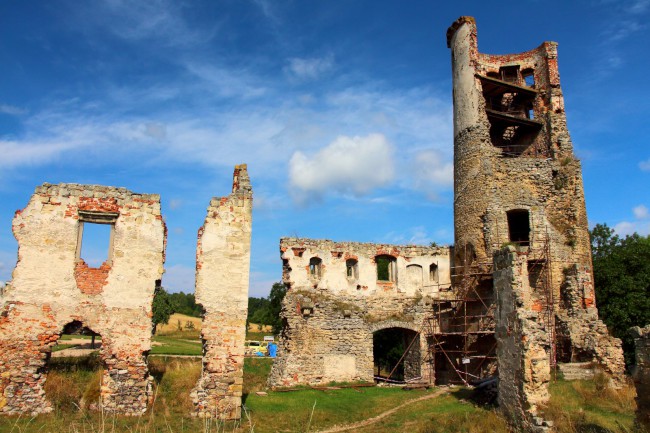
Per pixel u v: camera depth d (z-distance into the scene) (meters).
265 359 31.55
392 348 41.28
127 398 15.88
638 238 38.88
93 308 16.22
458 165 29.44
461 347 26.67
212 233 17.91
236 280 17.77
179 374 18.84
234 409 16.75
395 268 28.42
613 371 21.19
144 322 16.52
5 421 14.20
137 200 17.33
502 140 32.28
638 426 12.67
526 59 30.97
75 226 16.58
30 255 16.03
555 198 27.48
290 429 16.59
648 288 30.98
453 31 31.48
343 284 26.89
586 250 26.42
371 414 19.23
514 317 16.94
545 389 15.81
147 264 16.95
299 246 26.39
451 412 17.81
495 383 19.98
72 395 15.90
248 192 18.64
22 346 15.50
